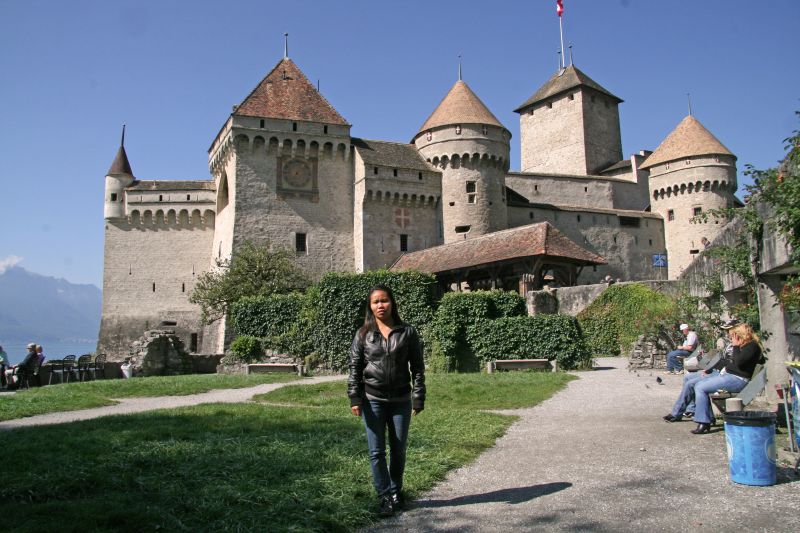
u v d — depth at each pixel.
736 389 9.48
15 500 6.42
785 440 8.60
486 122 50.78
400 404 6.30
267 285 41.38
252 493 6.39
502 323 23.58
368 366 6.31
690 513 5.86
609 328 31.47
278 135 48.31
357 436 9.48
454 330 23.92
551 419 11.62
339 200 50.25
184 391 18.86
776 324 11.63
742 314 14.55
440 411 12.53
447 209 50.22
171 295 52.94
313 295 28.20
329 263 48.97
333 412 12.47
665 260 60.66
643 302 30.53
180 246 53.81
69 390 18.98
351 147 50.97
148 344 28.91
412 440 9.24
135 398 17.66
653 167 62.94
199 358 31.67
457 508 6.22
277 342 28.11
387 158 50.16
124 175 54.28
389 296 6.54
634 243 59.00
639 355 21.94
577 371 21.81
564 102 72.31
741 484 6.76
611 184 64.44
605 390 15.83
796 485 6.70
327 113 50.62
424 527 5.70
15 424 12.62
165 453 8.27
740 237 13.95
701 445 8.77
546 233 37.34
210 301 42.00
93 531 5.39
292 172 49.19
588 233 56.62
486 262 38.66
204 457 7.95
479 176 50.34
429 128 51.56
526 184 60.53
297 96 50.53
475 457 8.47
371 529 5.71
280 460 7.77
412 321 25.72
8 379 23.47
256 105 48.59
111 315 51.97
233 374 26.11
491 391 15.68
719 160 59.81
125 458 8.00
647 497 6.38
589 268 55.72
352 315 26.95
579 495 6.49
